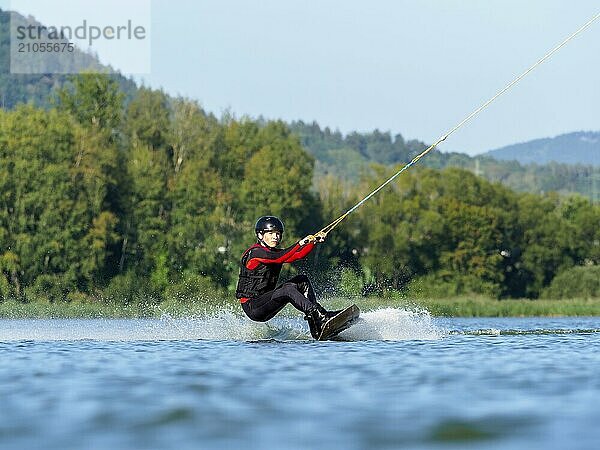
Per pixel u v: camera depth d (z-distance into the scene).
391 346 31.42
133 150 182.50
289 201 181.88
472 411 16.56
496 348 30.61
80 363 24.91
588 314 147.75
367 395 18.55
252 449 13.52
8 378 21.44
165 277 163.50
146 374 22.11
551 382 20.64
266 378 21.31
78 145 165.75
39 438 14.31
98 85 195.38
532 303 157.12
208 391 19.08
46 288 154.50
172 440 14.14
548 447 13.45
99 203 162.88
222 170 196.25
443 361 25.42
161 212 176.75
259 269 36.16
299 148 192.75
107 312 132.25
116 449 13.52
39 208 157.62
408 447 13.56
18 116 165.25
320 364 24.52
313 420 15.69
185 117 194.25
